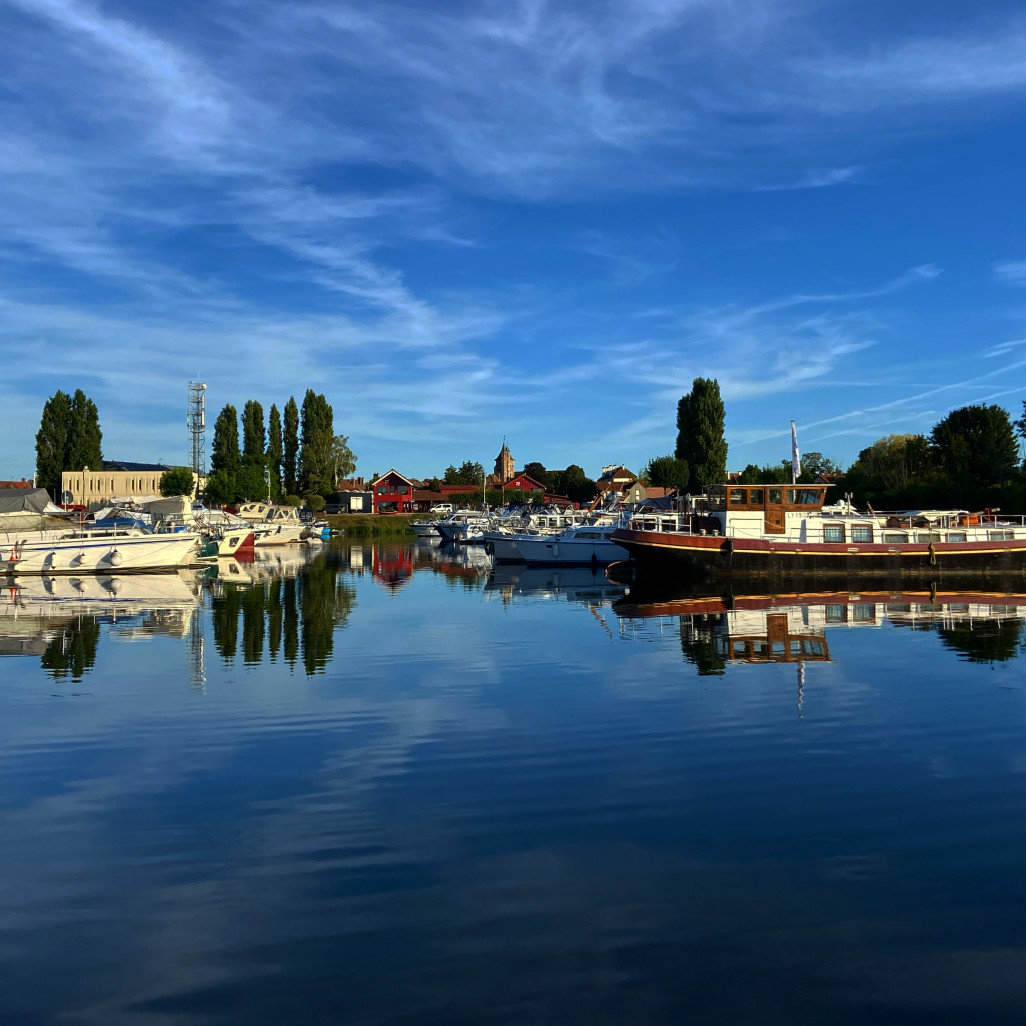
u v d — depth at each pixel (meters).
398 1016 7.95
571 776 14.50
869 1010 8.00
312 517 126.12
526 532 77.31
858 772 14.62
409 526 142.38
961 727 17.48
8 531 55.44
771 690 21.05
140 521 69.00
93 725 17.92
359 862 11.15
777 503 52.66
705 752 15.83
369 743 16.52
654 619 35.31
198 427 108.25
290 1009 8.07
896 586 51.53
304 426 146.25
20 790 14.00
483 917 9.70
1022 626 32.62
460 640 29.38
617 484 185.38
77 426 138.00
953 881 10.49
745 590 49.06
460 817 12.66
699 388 110.31
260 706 19.55
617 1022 7.84
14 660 25.50
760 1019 7.89
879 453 115.62
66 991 8.39
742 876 10.66
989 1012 7.96
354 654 26.53
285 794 13.72
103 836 12.09
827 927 9.43
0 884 10.64
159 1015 8.01
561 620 34.94
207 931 9.47
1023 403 93.00
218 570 63.47
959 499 89.94
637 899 10.08
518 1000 8.17
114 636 30.31
